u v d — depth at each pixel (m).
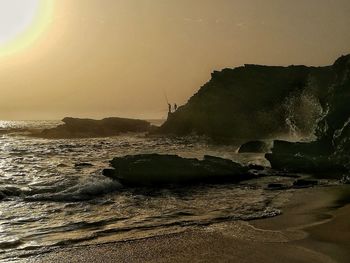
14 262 8.16
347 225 10.32
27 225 11.46
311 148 23.80
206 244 9.05
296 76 52.56
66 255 8.54
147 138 66.12
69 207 14.01
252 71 58.56
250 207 13.19
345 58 27.58
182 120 65.00
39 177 21.16
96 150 44.53
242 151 36.28
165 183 18.78
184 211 12.98
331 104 24.64
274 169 23.31
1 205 14.37
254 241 9.18
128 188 17.77
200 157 31.97
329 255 8.05
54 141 66.62
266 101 53.56
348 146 20.50
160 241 9.40
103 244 9.29
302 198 14.45
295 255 8.11
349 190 15.95
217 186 18.22
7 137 81.25
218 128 57.09
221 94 59.44
